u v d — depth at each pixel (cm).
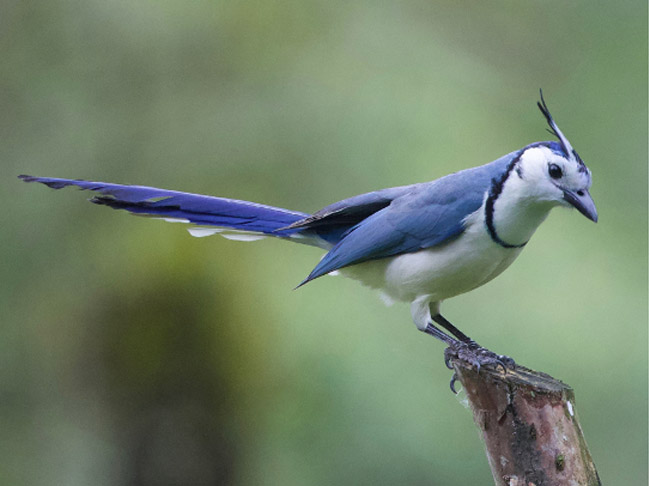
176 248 1209
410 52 1288
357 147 1240
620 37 1356
